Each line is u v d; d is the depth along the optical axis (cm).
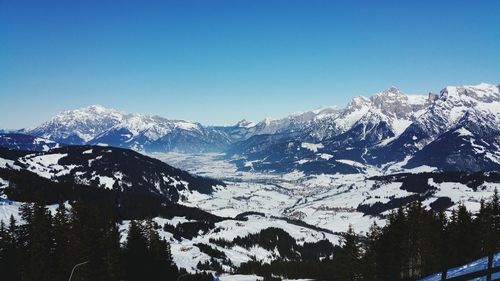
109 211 14012
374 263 11000
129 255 11406
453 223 11769
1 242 11112
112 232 11288
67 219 11712
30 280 9838
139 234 11781
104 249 10644
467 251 11200
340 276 11606
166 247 13075
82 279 9819
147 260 11694
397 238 10781
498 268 2508
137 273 11369
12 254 11069
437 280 4997
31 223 11438
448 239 11275
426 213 11606
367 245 11856
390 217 11500
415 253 11069
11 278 10800
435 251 10700
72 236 10350
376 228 11738
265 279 19550
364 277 11044
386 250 10750
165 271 12562
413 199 12062
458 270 5094
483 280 3206
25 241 11488
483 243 11119
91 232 10675
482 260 5144
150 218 13425
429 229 10962
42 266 9912
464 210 11762
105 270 10306
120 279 10519
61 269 9962
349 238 11494
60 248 10844
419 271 10975
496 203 12262
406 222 11231
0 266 10888
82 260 9944
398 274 10519
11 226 11644
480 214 11612
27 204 11812
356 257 11300
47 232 10825
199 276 18412
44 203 11625
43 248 10194
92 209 11750
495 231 9894
